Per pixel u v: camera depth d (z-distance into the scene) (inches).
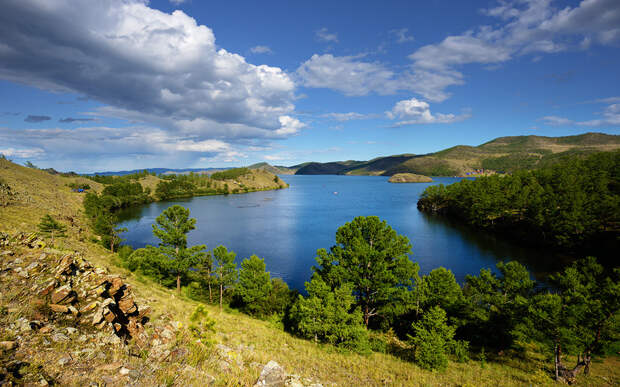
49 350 316.8
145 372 332.5
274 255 3004.4
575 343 1031.6
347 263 1332.4
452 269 2588.6
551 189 4082.2
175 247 1894.7
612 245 2765.7
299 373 664.4
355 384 711.1
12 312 364.2
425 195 6752.0
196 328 659.4
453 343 1124.5
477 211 4429.1
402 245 1359.5
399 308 1331.2
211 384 361.1
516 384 967.0
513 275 1343.5
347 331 1030.4
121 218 5305.1
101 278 536.7
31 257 542.3
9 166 5226.4
